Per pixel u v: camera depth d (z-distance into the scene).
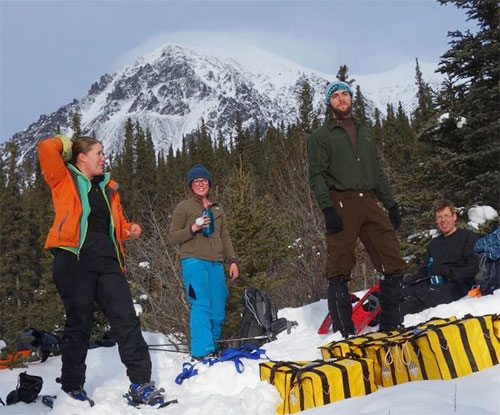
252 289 5.55
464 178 9.59
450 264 5.28
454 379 2.96
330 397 2.93
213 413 3.08
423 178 9.95
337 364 3.06
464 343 3.08
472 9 9.74
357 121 4.45
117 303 3.53
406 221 10.30
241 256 8.37
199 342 4.58
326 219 4.18
